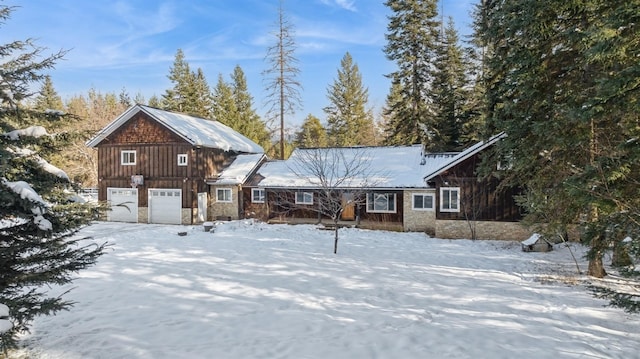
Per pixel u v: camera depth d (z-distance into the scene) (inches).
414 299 370.0
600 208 328.2
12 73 215.6
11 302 218.4
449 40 1395.2
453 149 1235.9
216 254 578.6
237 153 1181.1
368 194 922.1
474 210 764.0
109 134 1086.4
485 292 392.5
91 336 280.8
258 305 352.5
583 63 405.7
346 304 354.9
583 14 403.2
